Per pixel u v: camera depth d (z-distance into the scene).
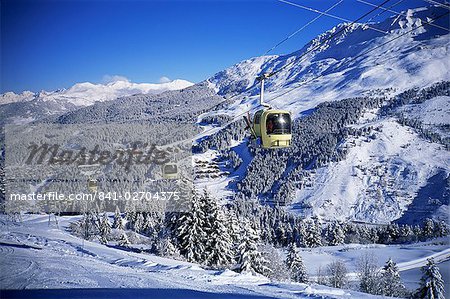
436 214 142.75
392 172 182.75
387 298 15.33
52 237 43.56
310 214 158.75
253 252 34.50
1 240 33.75
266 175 194.88
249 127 21.36
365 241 107.19
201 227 38.69
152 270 20.19
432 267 32.19
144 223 81.62
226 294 14.48
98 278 16.23
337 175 185.62
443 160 186.12
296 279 45.69
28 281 15.00
